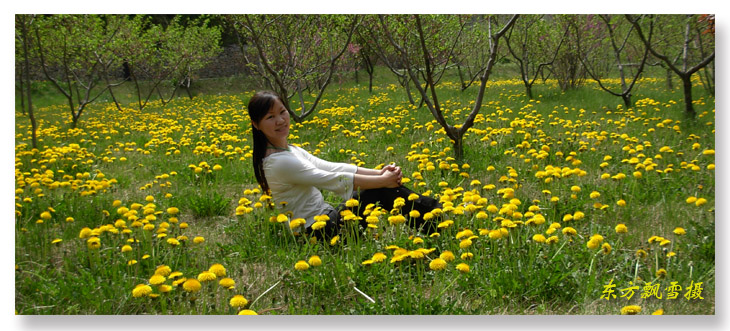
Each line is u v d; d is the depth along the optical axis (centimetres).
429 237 278
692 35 776
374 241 278
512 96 1106
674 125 588
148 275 264
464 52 1141
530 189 398
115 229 283
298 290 246
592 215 334
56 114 1133
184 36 1516
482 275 245
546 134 591
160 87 1848
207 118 956
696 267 253
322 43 1069
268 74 971
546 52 1259
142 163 559
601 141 525
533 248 264
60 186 387
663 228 311
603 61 1507
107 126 888
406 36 623
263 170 298
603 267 255
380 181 288
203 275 216
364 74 2177
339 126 719
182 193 427
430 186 401
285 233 294
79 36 981
